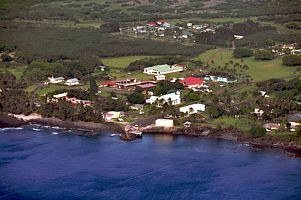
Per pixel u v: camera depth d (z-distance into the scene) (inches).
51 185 6707.7
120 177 6924.2
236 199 6323.8
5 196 6427.2
